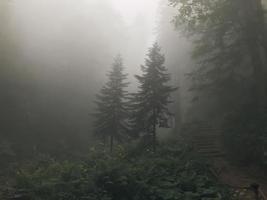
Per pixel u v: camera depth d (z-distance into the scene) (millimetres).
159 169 14023
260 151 15508
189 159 15656
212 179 13453
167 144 19859
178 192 11641
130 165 14031
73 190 11445
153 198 11305
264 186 13391
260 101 18312
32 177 12453
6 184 16031
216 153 18875
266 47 18203
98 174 11914
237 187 13070
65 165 13695
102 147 21953
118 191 11609
